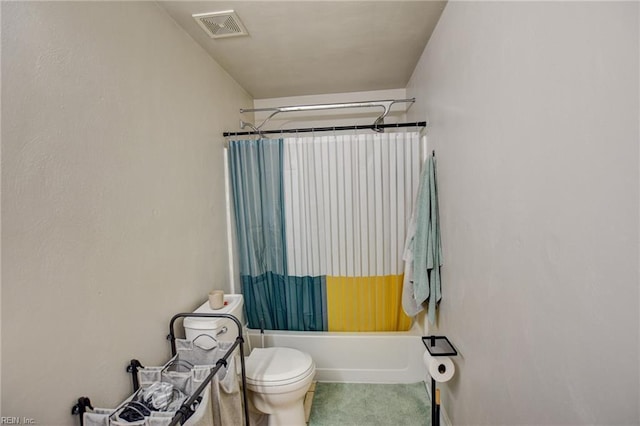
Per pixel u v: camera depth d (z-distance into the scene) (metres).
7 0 0.72
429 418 1.73
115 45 1.08
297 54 1.97
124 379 1.06
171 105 1.45
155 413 0.84
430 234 1.67
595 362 0.60
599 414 0.60
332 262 2.15
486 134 1.05
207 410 0.99
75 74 0.90
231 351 1.20
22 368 0.73
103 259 0.99
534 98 0.77
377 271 2.12
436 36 1.65
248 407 1.42
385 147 2.05
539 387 0.79
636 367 0.52
